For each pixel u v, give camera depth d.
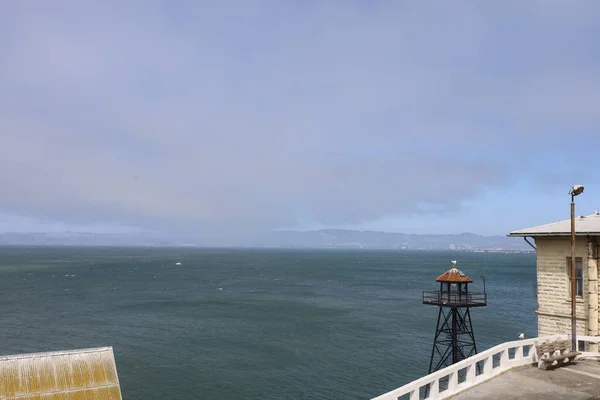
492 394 15.85
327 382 42.72
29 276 156.50
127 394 39.41
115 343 57.31
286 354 52.38
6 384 23.53
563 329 26.56
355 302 97.44
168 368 46.62
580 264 26.33
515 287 132.25
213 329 66.38
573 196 21.12
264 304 92.88
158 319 74.38
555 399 15.34
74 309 84.50
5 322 71.06
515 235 28.47
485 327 67.69
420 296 109.38
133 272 181.75
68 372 24.95
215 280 149.75
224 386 41.53
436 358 50.69
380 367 47.47
